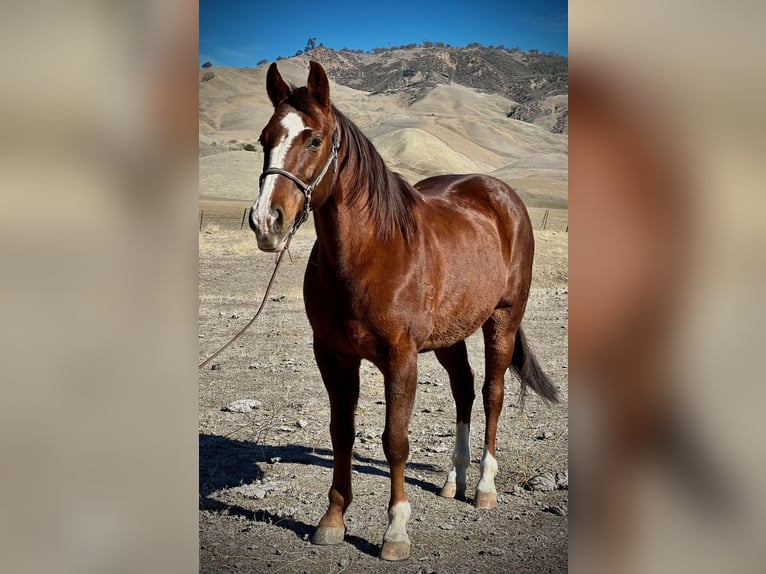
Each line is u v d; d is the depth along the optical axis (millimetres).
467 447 4855
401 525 3934
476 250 4535
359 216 3723
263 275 14883
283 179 3408
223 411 6363
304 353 8461
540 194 86188
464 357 4949
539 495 4809
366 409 6488
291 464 5266
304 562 3832
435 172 114812
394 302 3797
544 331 9844
